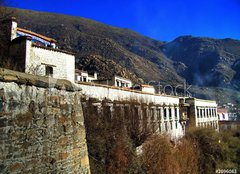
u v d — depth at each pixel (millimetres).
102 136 18656
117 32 178500
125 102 23172
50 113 5805
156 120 28516
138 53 161000
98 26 176500
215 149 33406
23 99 5051
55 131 5891
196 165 28641
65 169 6074
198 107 42906
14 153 4699
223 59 154250
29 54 16547
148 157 22000
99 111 19938
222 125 55750
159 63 149625
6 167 4508
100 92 21156
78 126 6965
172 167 23156
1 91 4570
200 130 35375
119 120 21188
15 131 4766
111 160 18422
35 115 5320
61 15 171750
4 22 18812
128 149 20312
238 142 36844
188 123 40469
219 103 100125
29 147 5059
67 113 6500
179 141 30594
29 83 5242
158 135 25344
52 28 136000
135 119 23172
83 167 6891
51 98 5926
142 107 25516
